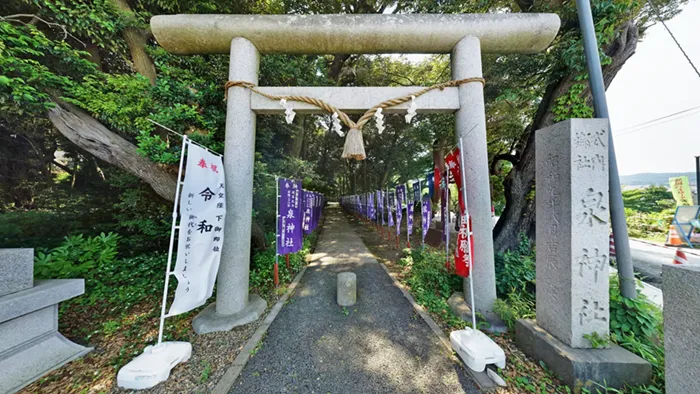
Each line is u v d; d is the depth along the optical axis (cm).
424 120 822
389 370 227
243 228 317
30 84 305
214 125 400
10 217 504
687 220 770
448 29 322
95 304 339
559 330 221
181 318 311
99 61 430
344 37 327
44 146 587
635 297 259
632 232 988
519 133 656
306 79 602
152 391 198
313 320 312
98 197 663
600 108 286
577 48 363
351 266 538
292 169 638
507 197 507
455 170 330
